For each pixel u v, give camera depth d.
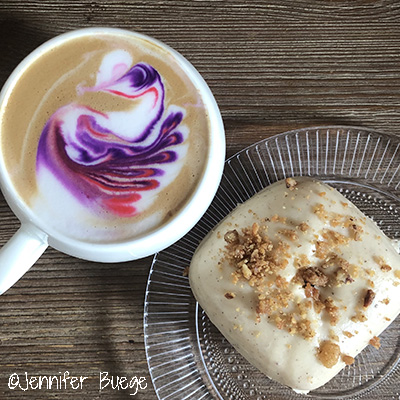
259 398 0.25
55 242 0.19
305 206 0.23
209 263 0.23
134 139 0.20
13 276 0.19
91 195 0.20
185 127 0.20
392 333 0.25
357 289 0.22
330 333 0.22
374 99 0.26
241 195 0.25
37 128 0.20
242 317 0.22
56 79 0.20
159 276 0.25
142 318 0.25
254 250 0.22
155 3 0.26
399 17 0.26
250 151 0.25
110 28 0.21
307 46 0.26
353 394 0.25
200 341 0.25
